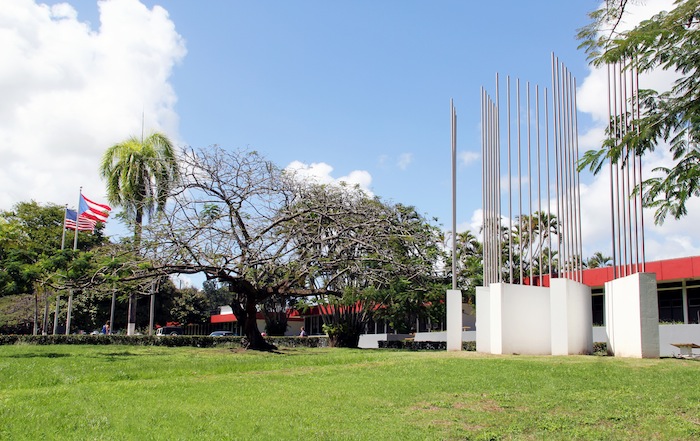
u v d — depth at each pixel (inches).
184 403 332.8
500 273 676.7
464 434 272.5
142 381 420.2
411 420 299.7
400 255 1003.9
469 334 1216.8
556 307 632.4
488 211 749.3
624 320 605.0
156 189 965.8
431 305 1112.2
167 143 1239.5
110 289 806.5
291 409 321.4
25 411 300.5
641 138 309.3
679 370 454.6
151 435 259.0
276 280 906.1
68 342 1000.9
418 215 1111.0
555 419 300.2
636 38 301.6
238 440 254.8
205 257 801.6
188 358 658.2
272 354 769.6
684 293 1036.5
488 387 389.7
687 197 303.7
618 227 623.2
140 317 1852.9
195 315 2182.6
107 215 1151.0
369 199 1011.3
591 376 430.9
